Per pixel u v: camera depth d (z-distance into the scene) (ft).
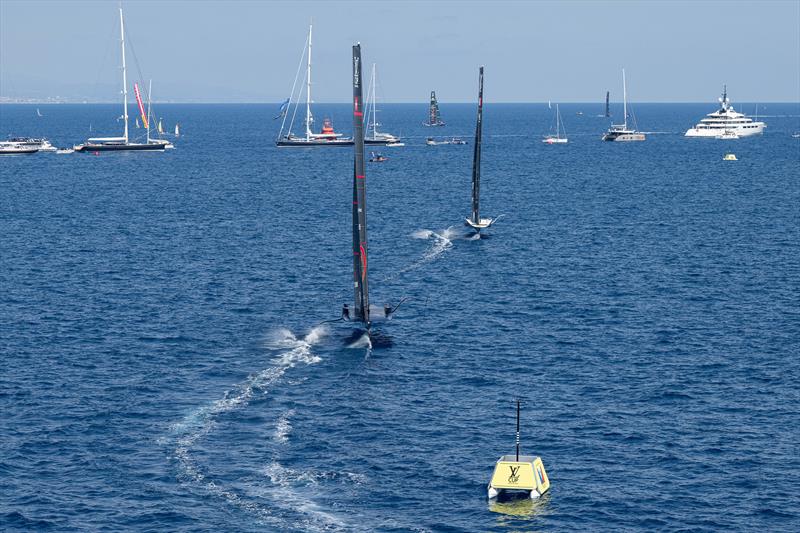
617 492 463.42
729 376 630.33
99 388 596.29
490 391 600.80
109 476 472.03
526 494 457.27
